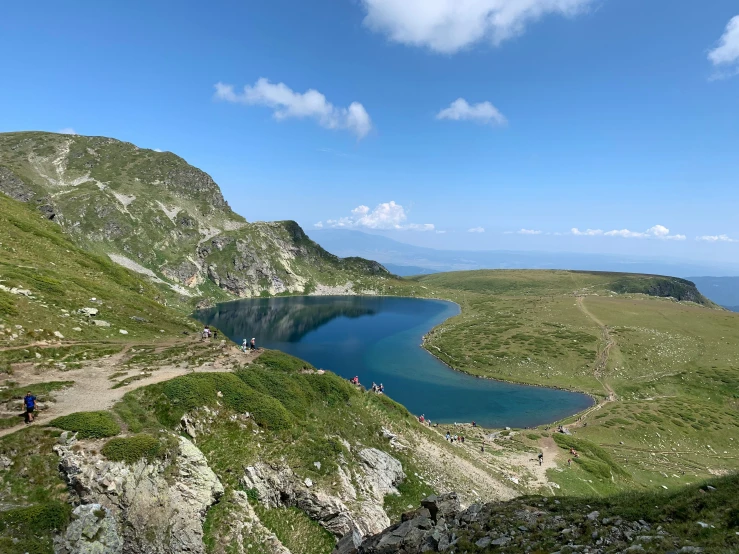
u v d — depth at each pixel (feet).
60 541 60.95
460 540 62.95
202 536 75.51
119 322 172.55
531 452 218.18
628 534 57.72
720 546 47.83
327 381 150.71
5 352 110.52
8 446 68.69
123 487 69.05
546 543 58.08
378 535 76.07
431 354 506.89
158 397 96.84
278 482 95.09
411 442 155.53
